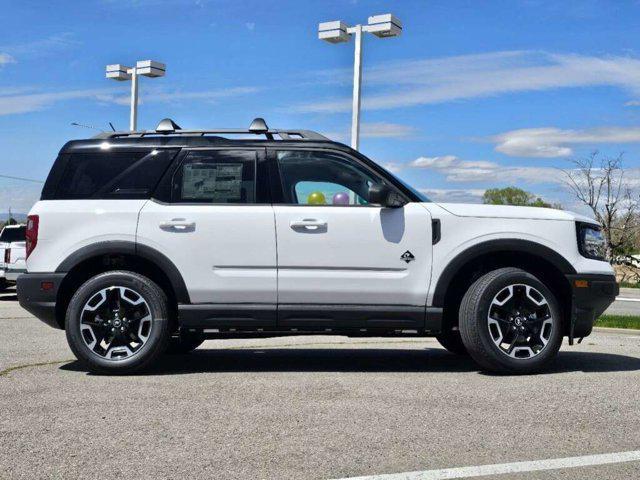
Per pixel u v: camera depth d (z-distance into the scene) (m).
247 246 6.11
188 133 6.48
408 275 6.11
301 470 3.65
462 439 4.20
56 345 8.00
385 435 4.26
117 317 6.08
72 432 4.30
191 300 6.12
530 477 3.59
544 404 5.03
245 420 4.57
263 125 6.47
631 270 31.14
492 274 6.10
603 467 3.74
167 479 3.52
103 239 6.12
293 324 6.14
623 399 5.19
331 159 6.32
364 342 8.66
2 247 16.30
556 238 6.22
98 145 6.37
